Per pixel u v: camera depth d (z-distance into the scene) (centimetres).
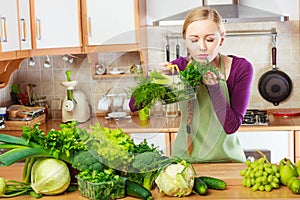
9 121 425
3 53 370
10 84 469
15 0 387
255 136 407
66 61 473
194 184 221
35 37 424
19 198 221
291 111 448
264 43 462
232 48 464
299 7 450
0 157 212
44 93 477
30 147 222
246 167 261
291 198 212
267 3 454
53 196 221
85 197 218
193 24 264
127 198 217
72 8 426
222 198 214
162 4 458
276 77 462
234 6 441
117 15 427
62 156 222
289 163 229
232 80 308
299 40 459
